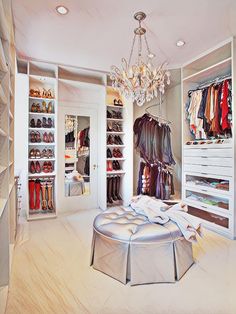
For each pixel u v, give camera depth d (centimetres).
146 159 383
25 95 362
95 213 383
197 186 325
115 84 254
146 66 243
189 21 230
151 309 150
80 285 175
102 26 240
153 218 199
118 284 177
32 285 175
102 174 407
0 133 145
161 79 249
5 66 156
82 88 404
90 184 418
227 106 277
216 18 225
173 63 347
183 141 354
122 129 428
